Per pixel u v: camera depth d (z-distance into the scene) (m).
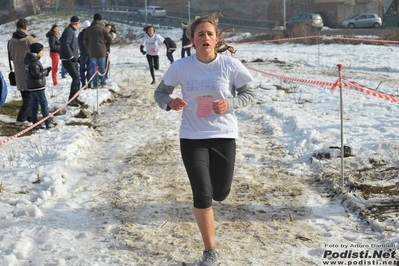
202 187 4.93
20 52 11.16
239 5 59.06
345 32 38.19
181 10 63.88
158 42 16.95
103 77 15.43
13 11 70.06
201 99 5.12
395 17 50.19
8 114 12.28
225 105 4.97
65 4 69.81
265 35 36.19
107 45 15.38
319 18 45.38
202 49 5.08
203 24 5.09
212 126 5.13
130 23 54.72
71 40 13.31
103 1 68.62
